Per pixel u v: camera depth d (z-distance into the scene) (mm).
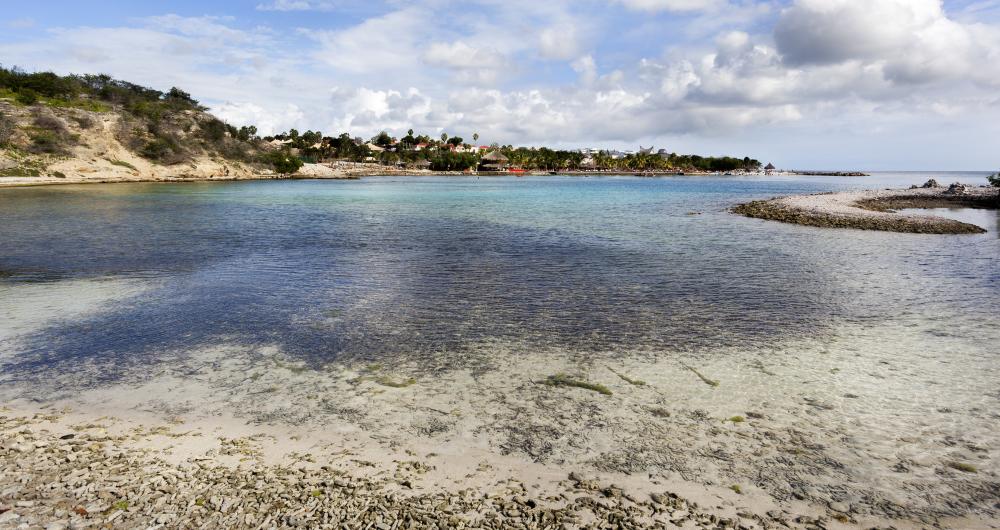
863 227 37094
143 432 8703
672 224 40125
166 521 6332
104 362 11930
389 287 19328
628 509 6816
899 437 8758
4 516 6281
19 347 12828
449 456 8094
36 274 21047
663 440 8641
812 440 8656
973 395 10312
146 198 64750
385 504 6777
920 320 15281
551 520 6531
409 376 11227
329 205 59062
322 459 7930
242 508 6613
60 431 8695
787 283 20047
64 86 133875
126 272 21625
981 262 24406
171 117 139125
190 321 15023
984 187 75875
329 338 13633
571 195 81188
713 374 11336
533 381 10977
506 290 18906
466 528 6328
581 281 20359
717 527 6496
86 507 6543
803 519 6703
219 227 37344
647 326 14672
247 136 161375
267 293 18328
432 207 57062
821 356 12398
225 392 10391
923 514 6859
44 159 97375
